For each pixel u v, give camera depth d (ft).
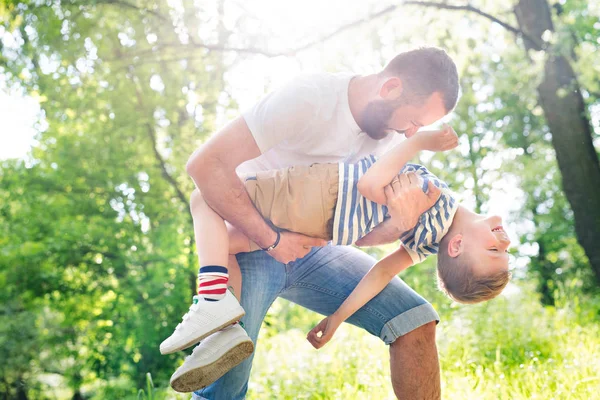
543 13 29.60
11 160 52.06
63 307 53.16
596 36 37.76
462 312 21.47
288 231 7.73
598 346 14.71
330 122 7.65
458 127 63.21
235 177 7.30
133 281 48.85
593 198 29.81
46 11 30.83
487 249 7.81
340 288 8.67
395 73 7.61
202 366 6.93
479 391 11.48
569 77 29.73
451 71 7.66
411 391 8.54
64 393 69.56
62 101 46.60
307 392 13.85
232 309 7.05
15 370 56.54
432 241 8.16
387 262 8.50
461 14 30.30
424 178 7.87
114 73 37.04
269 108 7.26
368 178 7.47
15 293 52.37
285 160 8.09
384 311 8.52
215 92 35.47
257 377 15.56
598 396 10.78
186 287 49.39
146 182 49.70
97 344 54.54
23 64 43.83
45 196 50.80
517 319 19.30
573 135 29.96
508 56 29.30
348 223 7.58
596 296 30.94
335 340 16.89
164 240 48.16
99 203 50.29
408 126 7.84
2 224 52.08
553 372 12.19
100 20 33.50
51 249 50.55
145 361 50.57
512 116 59.16
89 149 47.75
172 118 44.60
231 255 8.07
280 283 8.41
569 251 61.67
